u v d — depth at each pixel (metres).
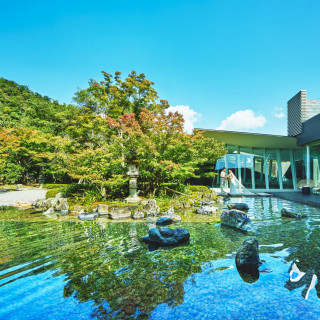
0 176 16.69
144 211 7.53
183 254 3.68
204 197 10.95
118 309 2.15
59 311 2.14
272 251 3.71
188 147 9.95
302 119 16.08
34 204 10.11
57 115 24.69
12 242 4.49
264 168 18.95
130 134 9.07
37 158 18.05
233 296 2.35
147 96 20.02
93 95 19.67
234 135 15.54
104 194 9.55
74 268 3.17
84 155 8.94
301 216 6.75
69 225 6.05
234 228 5.53
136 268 3.13
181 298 2.33
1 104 30.86
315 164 16.66
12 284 2.71
